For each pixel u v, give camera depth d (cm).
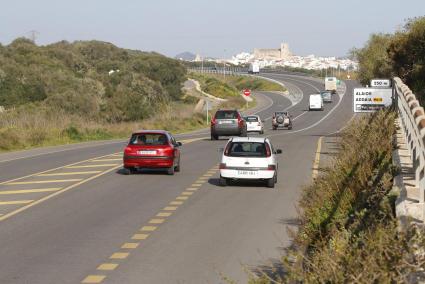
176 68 15812
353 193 1452
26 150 4141
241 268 1123
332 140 4872
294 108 12812
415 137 1361
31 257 1216
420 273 714
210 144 4562
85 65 12900
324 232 1212
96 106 8775
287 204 1895
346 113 11156
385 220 1012
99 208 1819
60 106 8669
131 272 1098
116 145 4597
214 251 1266
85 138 5381
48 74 10550
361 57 5450
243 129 5116
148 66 15625
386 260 715
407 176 1478
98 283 1025
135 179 2523
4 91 9731
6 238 1403
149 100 10056
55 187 2289
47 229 1504
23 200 1981
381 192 1314
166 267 1134
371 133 2748
